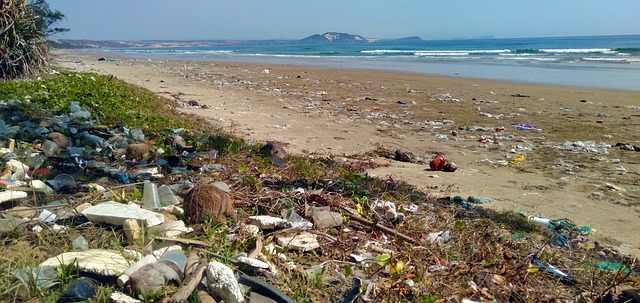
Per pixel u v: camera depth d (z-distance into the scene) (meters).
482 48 64.81
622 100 13.93
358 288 3.02
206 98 13.83
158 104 11.13
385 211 4.49
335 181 5.27
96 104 8.82
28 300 2.60
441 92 16.20
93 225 3.54
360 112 11.97
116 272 2.79
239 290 2.75
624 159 7.69
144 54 56.06
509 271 3.56
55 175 4.83
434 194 5.71
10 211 3.66
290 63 34.00
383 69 26.94
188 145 6.55
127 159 5.62
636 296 3.25
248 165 5.76
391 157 7.73
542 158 7.77
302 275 3.19
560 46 65.44
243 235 3.62
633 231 4.78
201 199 3.86
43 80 11.89
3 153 5.05
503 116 11.62
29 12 13.63
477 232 4.32
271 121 10.39
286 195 4.63
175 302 2.61
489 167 7.23
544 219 4.93
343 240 3.86
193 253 3.15
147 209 3.90
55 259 2.91
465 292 3.23
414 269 3.41
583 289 3.51
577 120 11.09
